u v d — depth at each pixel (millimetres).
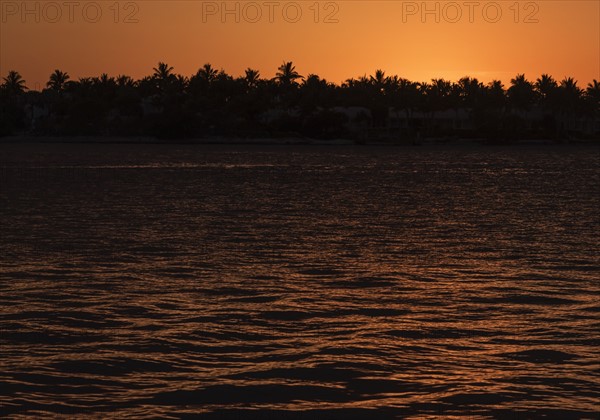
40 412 18984
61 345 24641
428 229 58062
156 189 103812
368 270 39250
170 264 40781
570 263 41719
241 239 51312
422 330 26812
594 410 19297
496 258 43438
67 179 124750
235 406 19547
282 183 119625
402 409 19375
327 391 20609
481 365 22797
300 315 29031
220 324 27531
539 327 27266
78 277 36688
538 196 95562
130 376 21688
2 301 31031
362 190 105250
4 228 56781
